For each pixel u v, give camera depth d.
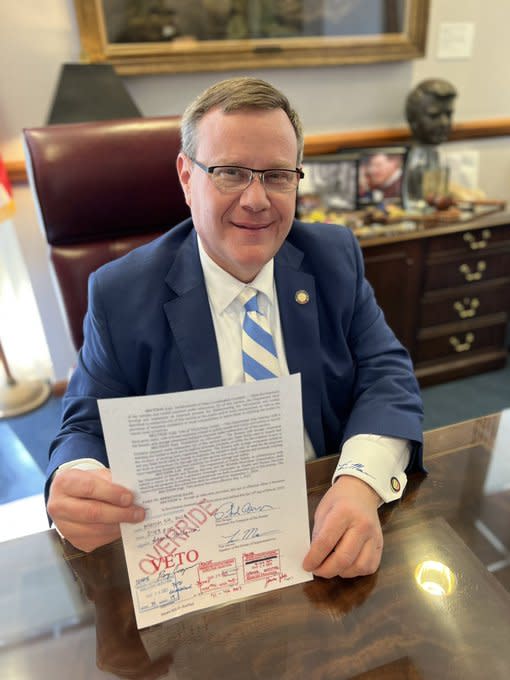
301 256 0.90
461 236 2.00
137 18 1.69
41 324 2.04
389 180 2.13
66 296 1.22
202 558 0.55
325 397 0.90
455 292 2.11
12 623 0.57
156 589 0.55
